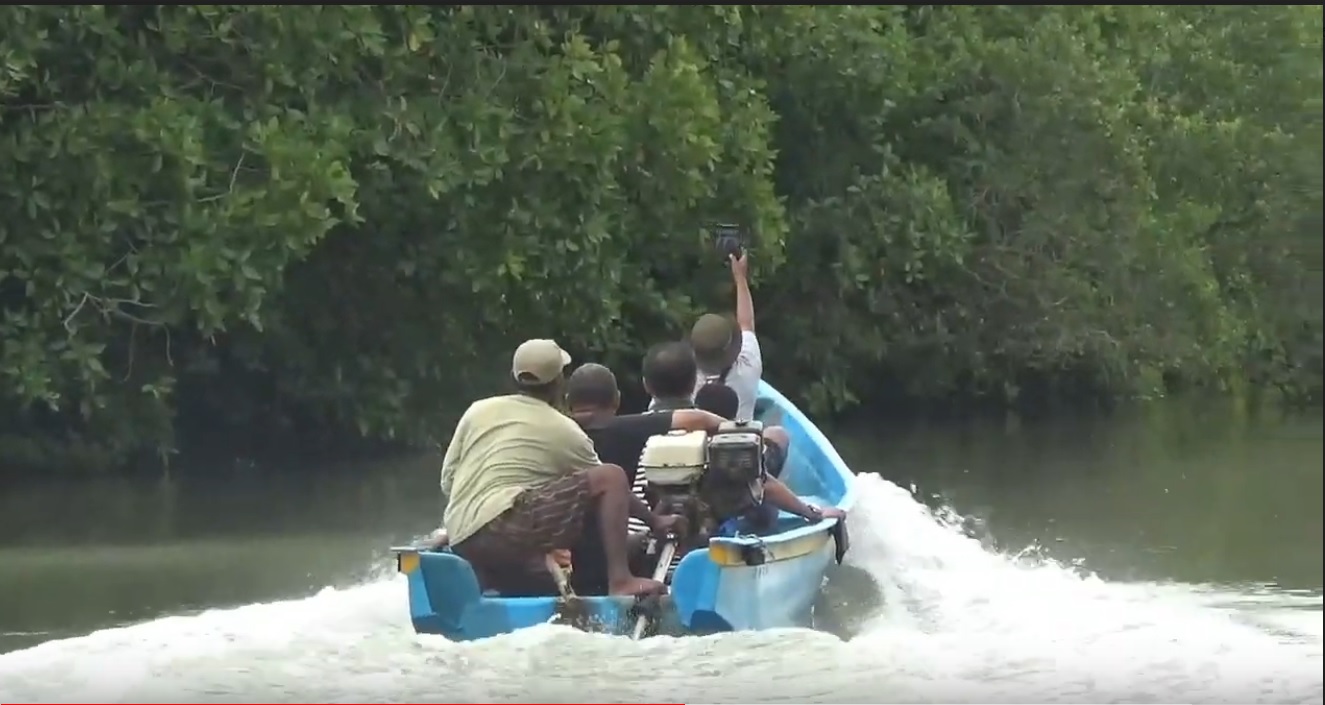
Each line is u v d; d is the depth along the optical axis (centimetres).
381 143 3228
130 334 3253
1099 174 4647
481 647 1611
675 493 1780
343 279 3591
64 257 2969
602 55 3612
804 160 4384
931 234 4306
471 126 3309
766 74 4219
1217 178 5475
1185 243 5197
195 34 3106
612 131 3459
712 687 1503
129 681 1528
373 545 2489
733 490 1784
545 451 1745
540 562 1716
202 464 3553
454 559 1670
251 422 3691
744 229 3850
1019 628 1775
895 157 4359
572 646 1612
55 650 1648
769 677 1538
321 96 3262
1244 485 3241
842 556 1988
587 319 3578
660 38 3806
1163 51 5672
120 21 3123
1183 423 4656
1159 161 5322
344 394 3597
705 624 1645
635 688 1502
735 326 2258
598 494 1714
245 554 2411
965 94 4562
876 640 1673
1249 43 5941
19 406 3222
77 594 2094
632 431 1831
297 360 3581
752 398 2195
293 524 2703
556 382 1792
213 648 1634
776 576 1748
